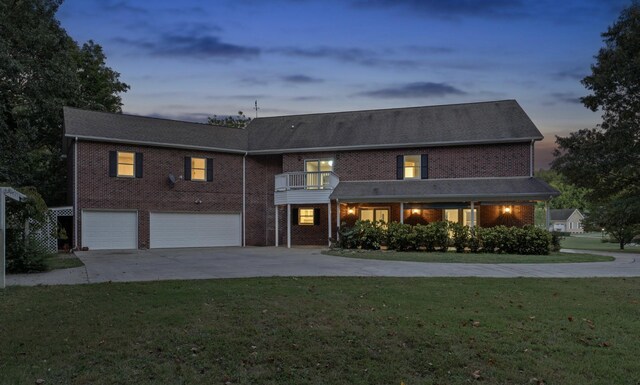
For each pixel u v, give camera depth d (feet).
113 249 66.23
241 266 42.24
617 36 82.17
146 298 24.94
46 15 75.72
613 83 80.79
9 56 63.77
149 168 70.13
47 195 85.51
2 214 29.07
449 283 31.09
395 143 71.61
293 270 38.81
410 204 70.38
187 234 73.46
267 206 80.89
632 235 87.86
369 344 17.11
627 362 15.30
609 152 80.84
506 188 63.46
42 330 18.62
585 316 21.59
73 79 77.51
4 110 69.97
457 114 76.13
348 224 74.02
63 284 30.35
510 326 19.67
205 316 20.90
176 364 14.96
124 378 13.78
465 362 15.28
